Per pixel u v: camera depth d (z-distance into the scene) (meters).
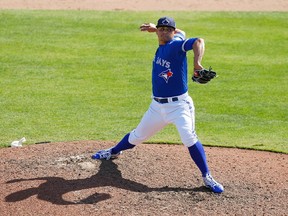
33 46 61.50
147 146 33.78
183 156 31.83
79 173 28.78
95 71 54.03
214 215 24.86
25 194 26.56
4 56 57.75
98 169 29.30
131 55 59.44
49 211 25.09
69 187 27.23
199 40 25.52
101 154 30.44
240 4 85.31
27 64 55.59
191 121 27.22
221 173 29.70
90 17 73.75
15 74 52.50
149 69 55.00
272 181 28.83
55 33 66.50
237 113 43.53
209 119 42.00
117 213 24.89
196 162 27.27
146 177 28.58
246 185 28.17
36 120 41.06
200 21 74.12
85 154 31.69
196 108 44.62
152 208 25.38
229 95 47.97
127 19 73.56
